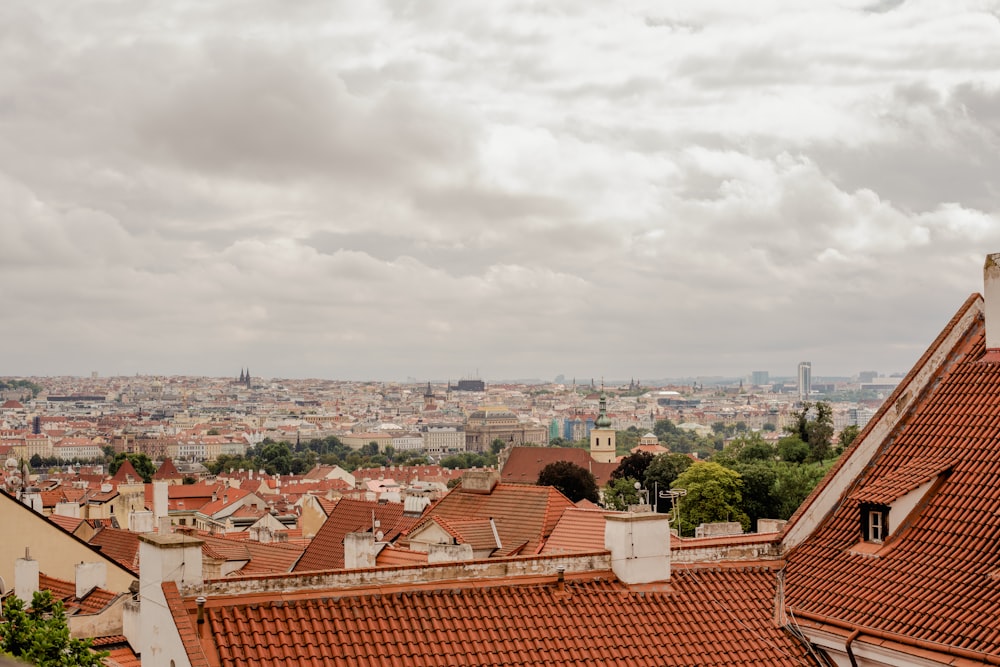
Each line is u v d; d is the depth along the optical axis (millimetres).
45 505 196750
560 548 53031
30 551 59188
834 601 33312
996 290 36844
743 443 199500
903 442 37375
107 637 47500
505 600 32312
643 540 34750
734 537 39594
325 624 29266
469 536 66812
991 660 27562
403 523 80688
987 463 34219
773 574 36500
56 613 38875
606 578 34531
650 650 31891
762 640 33125
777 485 158375
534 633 31344
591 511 54750
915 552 33500
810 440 187750
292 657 27938
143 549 30031
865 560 34531
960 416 36375
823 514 37781
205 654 27062
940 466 34969
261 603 29281
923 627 30031
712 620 33750
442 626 30531
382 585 31250
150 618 29281
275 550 94250
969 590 30703
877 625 31047
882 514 35156
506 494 72875
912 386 38094
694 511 153250
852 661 31531
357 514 85812
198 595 28781
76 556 60438
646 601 33906
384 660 28750
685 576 35531
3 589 57656
